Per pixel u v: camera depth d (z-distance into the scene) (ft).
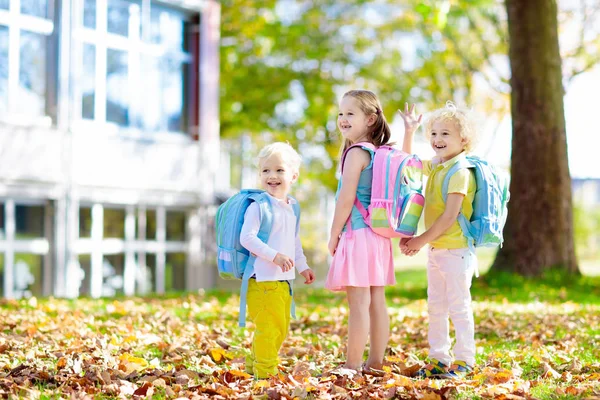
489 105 78.13
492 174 16.40
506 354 19.21
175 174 53.47
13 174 44.96
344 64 82.02
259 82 80.48
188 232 54.85
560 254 45.65
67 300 34.63
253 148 92.17
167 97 53.52
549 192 45.70
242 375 15.75
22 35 45.75
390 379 15.15
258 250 15.47
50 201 47.19
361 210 16.24
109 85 49.90
